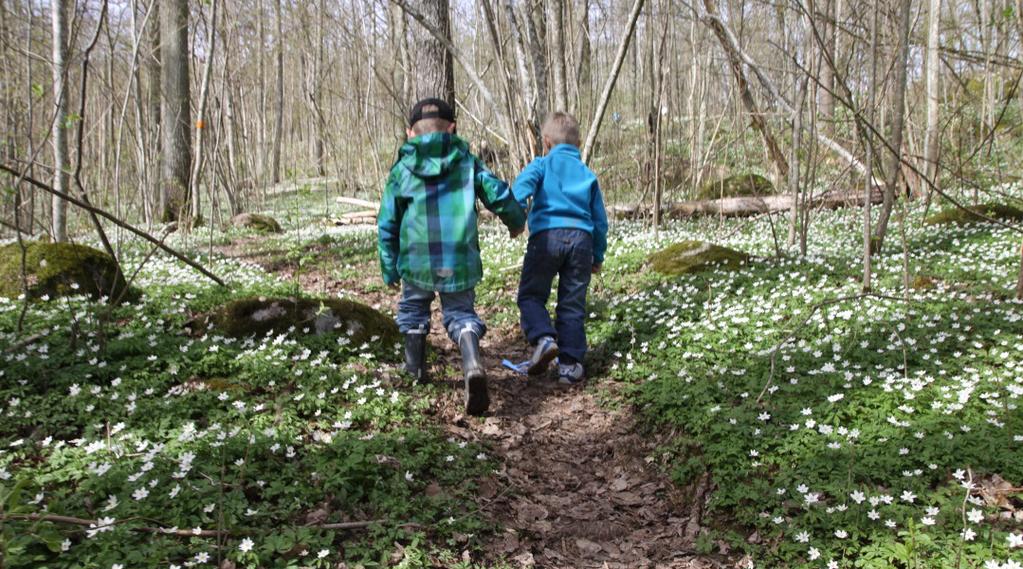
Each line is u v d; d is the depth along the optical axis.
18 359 4.30
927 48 10.99
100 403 3.93
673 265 7.66
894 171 7.70
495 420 4.53
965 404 3.91
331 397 4.29
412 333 4.62
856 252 8.25
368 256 10.05
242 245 11.82
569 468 4.10
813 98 7.77
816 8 8.16
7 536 2.51
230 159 17.30
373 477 3.39
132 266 8.10
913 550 2.65
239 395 4.21
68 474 3.17
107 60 10.76
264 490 3.18
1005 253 7.45
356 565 2.80
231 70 17.33
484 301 7.27
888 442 3.58
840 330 5.27
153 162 13.63
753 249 8.78
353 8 14.95
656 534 3.44
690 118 15.26
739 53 9.12
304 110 25.45
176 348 4.80
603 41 16.19
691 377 4.70
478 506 3.43
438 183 4.23
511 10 7.40
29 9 7.40
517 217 4.41
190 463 3.30
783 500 3.31
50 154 11.49
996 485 3.19
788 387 4.29
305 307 5.41
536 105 8.09
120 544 2.68
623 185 16.06
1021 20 8.91
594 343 5.80
